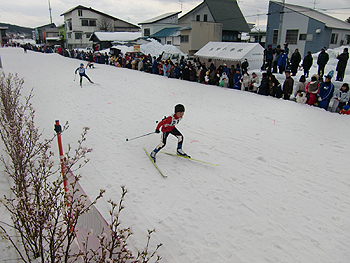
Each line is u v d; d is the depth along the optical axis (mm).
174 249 3512
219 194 4738
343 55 12766
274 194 4734
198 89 14469
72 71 22109
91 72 21734
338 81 13023
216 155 6305
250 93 13211
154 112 9969
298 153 6375
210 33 34281
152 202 4496
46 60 31219
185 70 17719
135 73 21547
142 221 4027
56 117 9195
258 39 38656
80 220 3230
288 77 11633
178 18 40500
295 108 10328
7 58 32562
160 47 32219
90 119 9070
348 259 3357
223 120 8945
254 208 4348
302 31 25344
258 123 8602
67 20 55438
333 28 24469
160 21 40625
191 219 4086
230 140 7195
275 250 3502
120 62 26656
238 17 36969
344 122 8648
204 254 3434
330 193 4766
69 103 11242
